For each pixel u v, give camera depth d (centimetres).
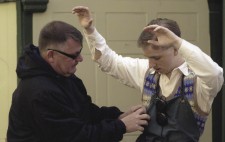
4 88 546
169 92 305
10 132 306
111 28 551
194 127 298
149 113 312
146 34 293
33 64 300
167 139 302
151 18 557
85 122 310
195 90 295
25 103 293
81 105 318
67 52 300
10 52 543
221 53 563
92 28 330
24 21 536
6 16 541
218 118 560
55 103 291
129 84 334
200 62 273
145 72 323
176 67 301
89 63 545
